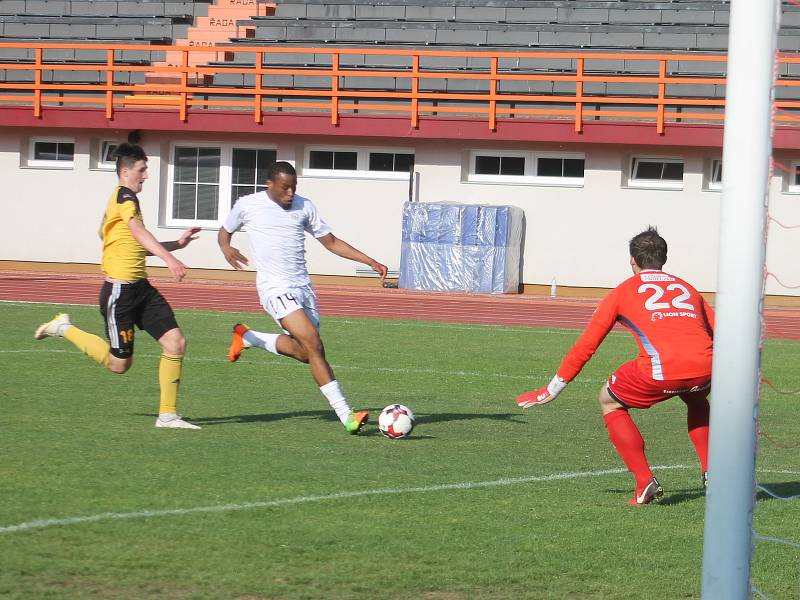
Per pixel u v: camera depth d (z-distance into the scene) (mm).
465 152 72625
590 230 70750
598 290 70875
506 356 40812
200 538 15227
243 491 18078
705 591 10266
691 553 15523
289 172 23859
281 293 23875
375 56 79812
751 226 10000
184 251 76000
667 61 71000
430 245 70438
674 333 18172
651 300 18391
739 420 10086
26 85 75750
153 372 33375
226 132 73875
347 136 72875
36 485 17781
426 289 70500
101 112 74875
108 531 15328
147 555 14328
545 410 29328
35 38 85750
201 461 20391
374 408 28609
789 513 18328
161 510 16594
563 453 23078
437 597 13211
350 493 18281
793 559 15555
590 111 68688
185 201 76688
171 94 81125
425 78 74562
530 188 71438
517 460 22062
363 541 15453
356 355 39688
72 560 13961
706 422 19172
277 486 18547
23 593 12641
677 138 67812
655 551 15578
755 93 9930
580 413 28953
